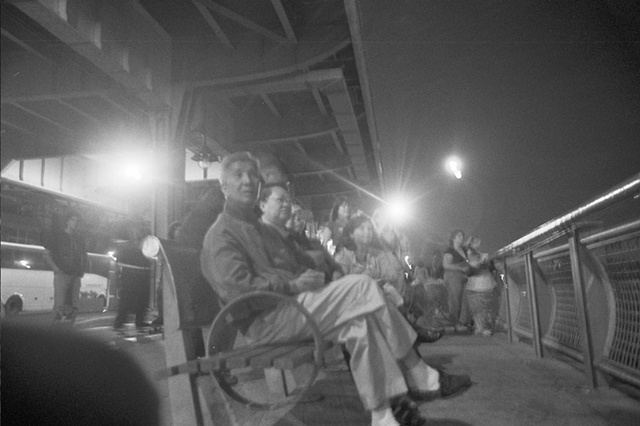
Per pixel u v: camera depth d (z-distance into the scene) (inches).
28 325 47.0
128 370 49.5
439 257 369.1
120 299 349.1
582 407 123.6
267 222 133.3
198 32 612.1
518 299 264.1
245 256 105.7
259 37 620.1
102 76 558.6
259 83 648.4
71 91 566.3
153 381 51.8
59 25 409.7
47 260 312.8
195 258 117.5
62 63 539.2
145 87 548.7
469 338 289.9
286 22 551.2
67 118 715.4
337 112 768.9
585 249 149.9
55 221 315.9
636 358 127.9
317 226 385.1
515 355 213.8
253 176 114.5
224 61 622.5
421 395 133.6
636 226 117.3
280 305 99.9
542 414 117.6
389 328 100.5
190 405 96.5
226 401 111.4
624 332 137.2
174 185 613.3
